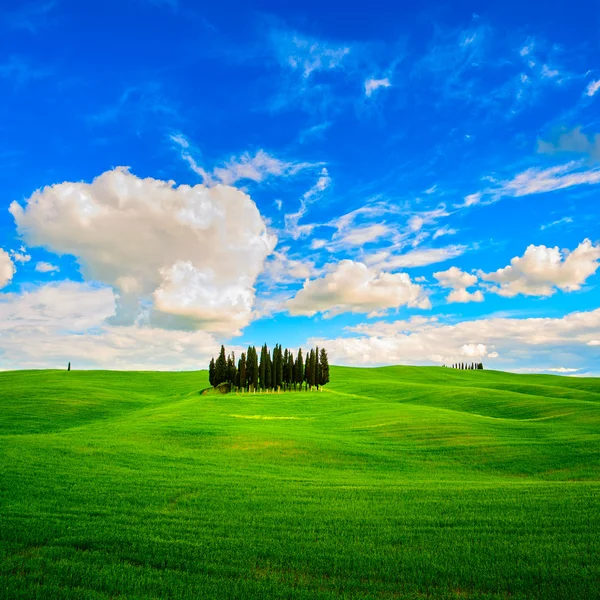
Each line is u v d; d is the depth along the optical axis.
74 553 12.84
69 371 152.75
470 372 195.62
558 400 71.75
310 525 15.77
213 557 12.70
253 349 107.44
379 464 31.67
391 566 12.24
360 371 175.50
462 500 19.22
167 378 143.62
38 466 24.27
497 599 10.47
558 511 17.17
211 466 27.92
